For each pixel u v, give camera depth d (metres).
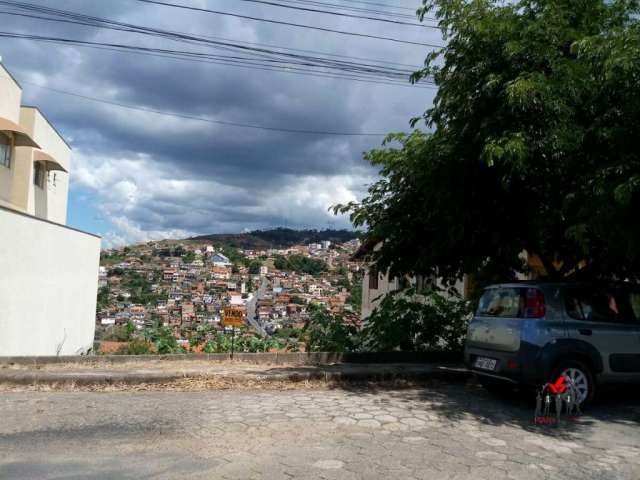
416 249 10.16
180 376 8.12
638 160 6.37
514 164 6.81
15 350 12.73
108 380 7.77
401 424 6.08
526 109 6.82
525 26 7.21
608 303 7.22
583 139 6.82
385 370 8.77
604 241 7.46
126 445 5.15
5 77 19.28
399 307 10.59
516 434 5.77
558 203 7.71
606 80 6.49
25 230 13.14
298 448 5.14
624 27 7.24
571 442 5.52
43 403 6.75
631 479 4.51
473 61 7.51
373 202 10.04
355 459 4.86
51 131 25.84
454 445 5.33
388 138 9.05
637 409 6.98
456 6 7.55
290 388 8.02
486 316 7.43
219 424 5.91
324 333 10.76
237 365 9.34
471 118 7.54
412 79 8.32
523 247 8.83
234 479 4.33
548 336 6.65
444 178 8.10
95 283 20.27
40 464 4.61
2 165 19.58
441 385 8.54
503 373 6.81
